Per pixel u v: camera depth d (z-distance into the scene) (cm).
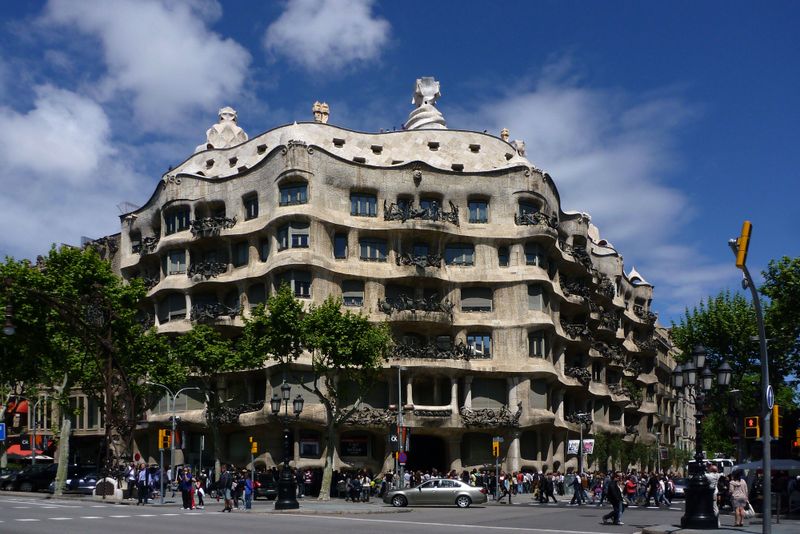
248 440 7019
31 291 4472
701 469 3209
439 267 7250
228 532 2812
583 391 8269
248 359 6022
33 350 5897
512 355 7275
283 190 6981
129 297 6134
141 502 4841
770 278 5562
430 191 7388
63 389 6012
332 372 6688
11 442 8825
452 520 3675
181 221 7681
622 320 10500
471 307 7412
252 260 7162
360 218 7194
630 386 9719
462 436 7206
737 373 6397
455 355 7094
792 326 5459
